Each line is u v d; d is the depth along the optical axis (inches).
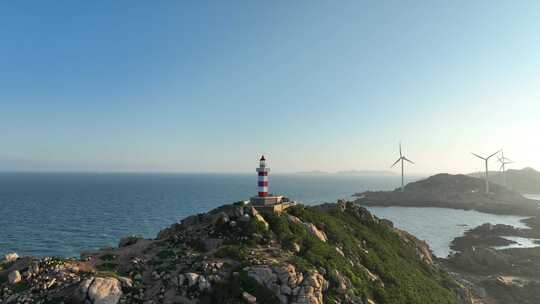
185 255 1590.8
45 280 1337.4
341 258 1796.3
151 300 1277.1
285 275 1392.7
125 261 1588.3
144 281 1401.3
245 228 1787.6
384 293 1675.7
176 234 1916.8
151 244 1802.4
